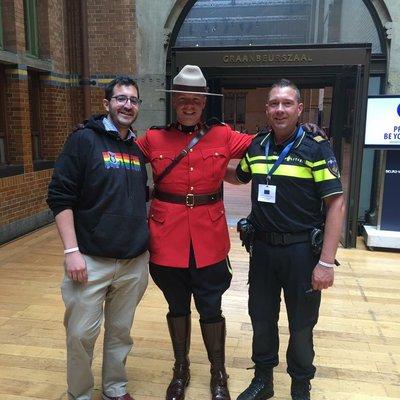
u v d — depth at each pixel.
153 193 2.33
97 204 1.98
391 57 5.59
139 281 2.17
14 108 5.39
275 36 6.25
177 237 2.21
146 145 2.29
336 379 2.57
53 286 3.95
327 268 2.00
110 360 2.25
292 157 2.00
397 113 4.77
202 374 2.61
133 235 2.06
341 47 4.79
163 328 3.19
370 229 5.27
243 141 2.27
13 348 2.88
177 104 2.18
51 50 6.02
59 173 1.97
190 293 2.41
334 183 1.96
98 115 2.11
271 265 2.12
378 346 2.96
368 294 3.84
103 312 2.24
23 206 5.59
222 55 5.08
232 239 5.46
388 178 5.07
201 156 2.18
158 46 6.21
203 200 2.23
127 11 6.18
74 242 1.97
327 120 7.72
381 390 2.48
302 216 2.04
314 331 3.15
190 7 6.28
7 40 5.20
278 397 2.40
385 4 5.53
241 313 3.45
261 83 6.58
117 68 6.35
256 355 2.30
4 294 3.77
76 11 6.30
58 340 2.99
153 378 2.58
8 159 5.50
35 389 2.45
